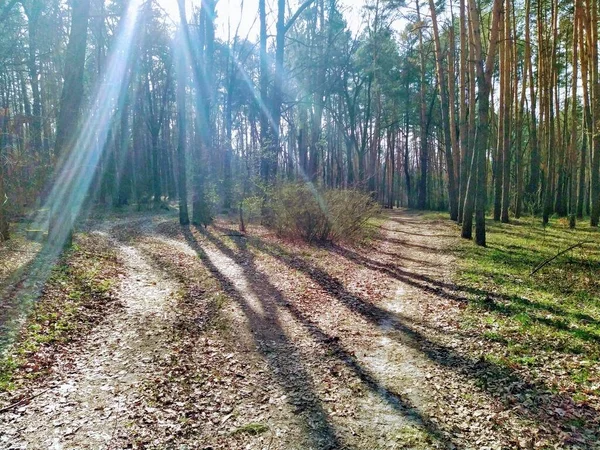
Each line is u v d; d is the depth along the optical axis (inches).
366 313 292.4
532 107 910.4
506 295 309.3
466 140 756.0
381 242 627.5
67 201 438.0
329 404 172.6
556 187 1004.6
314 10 1146.0
